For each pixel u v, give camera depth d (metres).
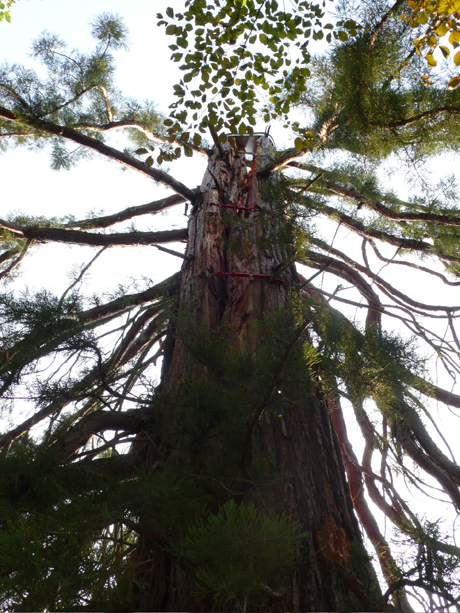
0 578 1.30
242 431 2.29
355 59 3.70
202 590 1.61
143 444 3.28
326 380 2.58
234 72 3.58
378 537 4.79
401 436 4.11
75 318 2.78
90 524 1.70
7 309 2.48
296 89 3.75
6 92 4.76
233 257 4.18
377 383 2.46
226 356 2.43
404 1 3.43
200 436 2.28
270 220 3.88
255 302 3.72
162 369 3.71
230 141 3.74
